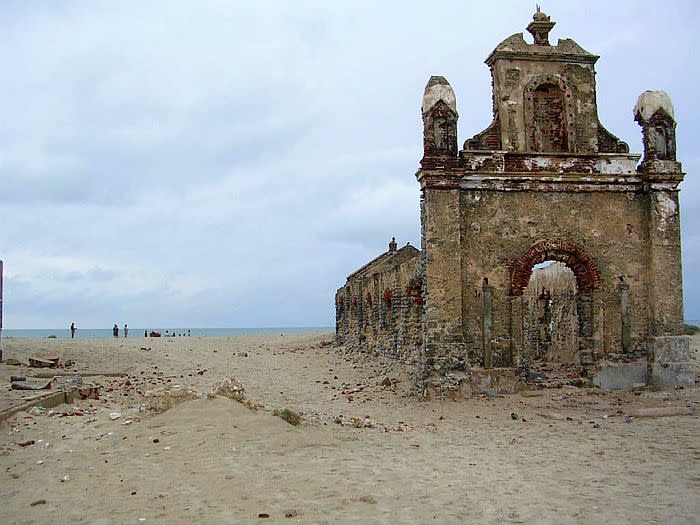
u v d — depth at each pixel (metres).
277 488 10.65
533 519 9.41
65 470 11.91
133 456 12.67
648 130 23.59
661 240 23.28
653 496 10.45
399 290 31.53
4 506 9.99
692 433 15.60
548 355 34.88
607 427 16.97
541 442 15.32
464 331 22.23
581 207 23.25
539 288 35.91
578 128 23.70
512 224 22.84
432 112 22.45
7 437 14.16
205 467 11.80
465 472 12.16
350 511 9.64
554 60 23.78
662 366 22.78
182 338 65.19
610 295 23.22
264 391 25.58
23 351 32.34
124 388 24.03
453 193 22.30
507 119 23.34
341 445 14.05
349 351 41.88
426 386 21.72
